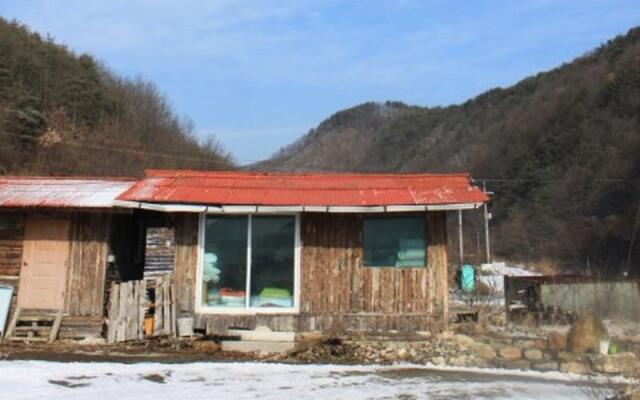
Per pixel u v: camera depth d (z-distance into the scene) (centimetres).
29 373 844
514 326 1255
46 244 1178
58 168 4097
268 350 1077
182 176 1298
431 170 8156
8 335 1120
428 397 768
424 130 9956
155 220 1449
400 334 1107
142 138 5275
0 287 1147
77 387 779
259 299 1159
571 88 6575
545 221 4853
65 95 4988
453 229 5350
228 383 827
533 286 1519
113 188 1262
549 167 5569
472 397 771
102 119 5100
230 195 1180
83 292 1162
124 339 1102
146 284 1154
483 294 1703
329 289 1151
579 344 1011
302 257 1161
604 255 3762
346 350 1042
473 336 1096
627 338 1148
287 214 1177
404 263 1160
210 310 1145
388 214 1170
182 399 737
